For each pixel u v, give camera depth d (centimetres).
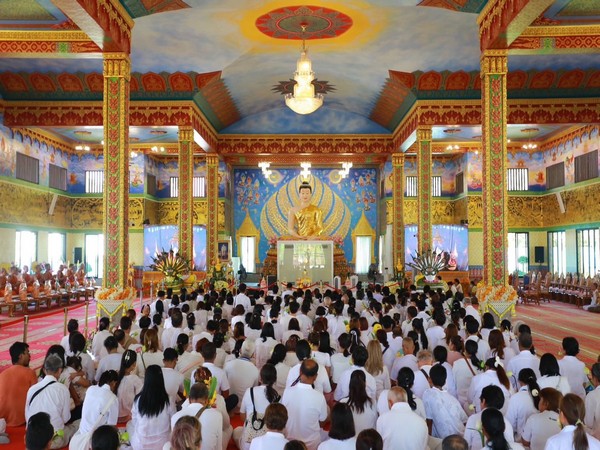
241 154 2583
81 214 2803
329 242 2448
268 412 432
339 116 2577
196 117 2000
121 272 1195
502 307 1184
